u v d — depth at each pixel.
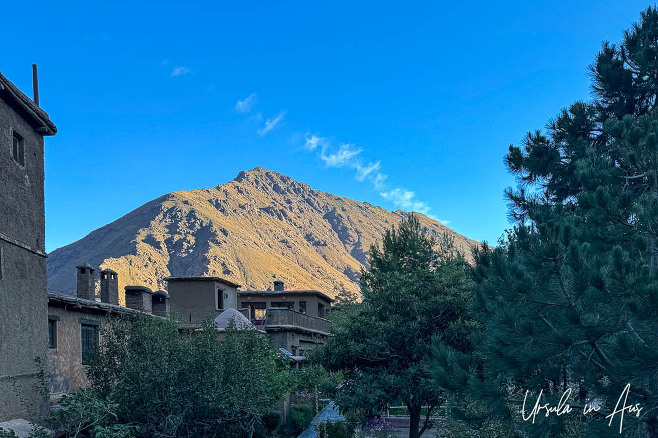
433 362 11.07
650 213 9.88
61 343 18.55
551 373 10.28
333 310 42.09
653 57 17.31
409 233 31.58
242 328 19.81
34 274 15.45
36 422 14.22
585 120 18.30
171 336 17.27
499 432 12.89
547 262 9.84
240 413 17.27
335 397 19.39
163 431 15.91
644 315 8.55
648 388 9.33
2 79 13.84
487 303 11.70
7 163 14.46
